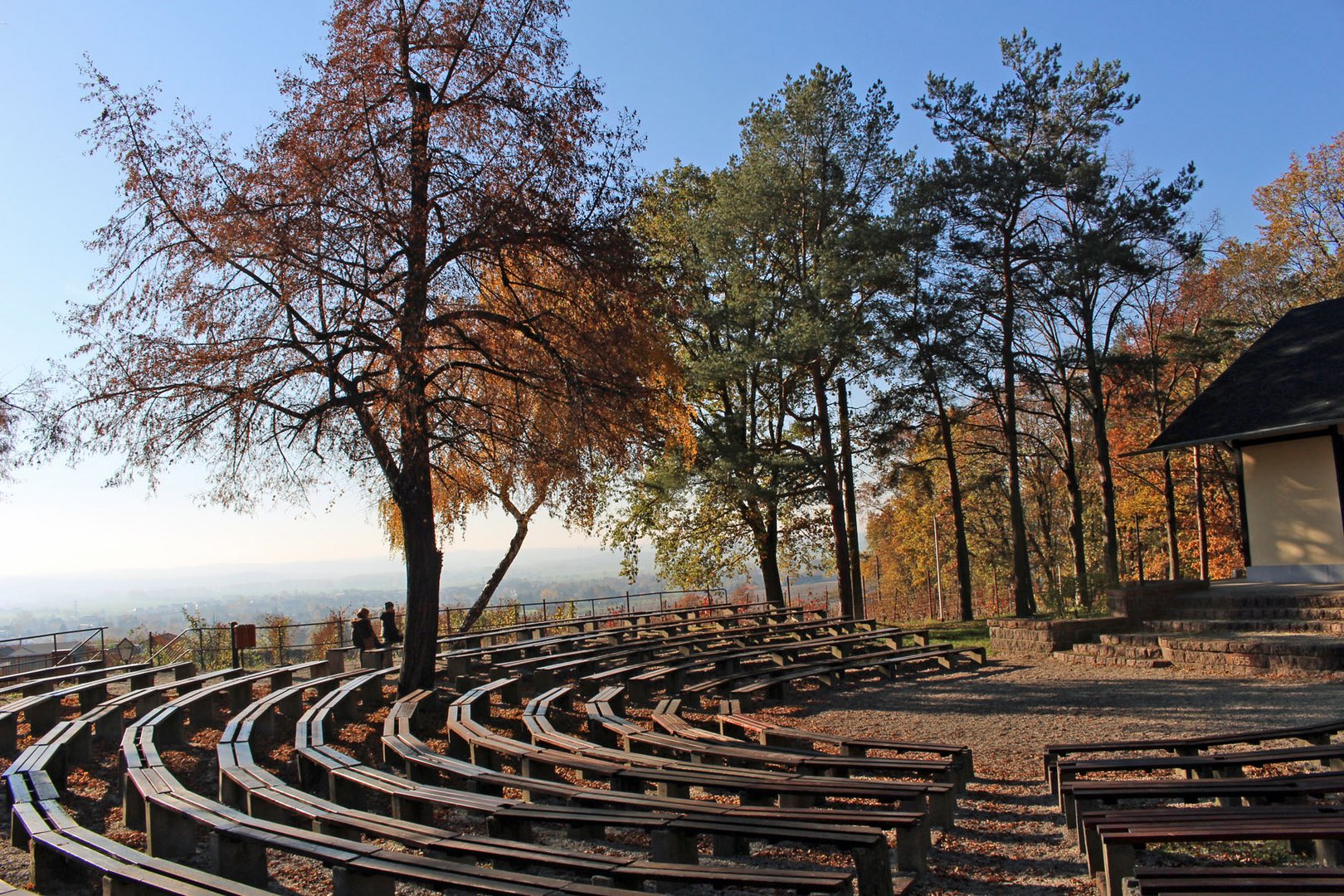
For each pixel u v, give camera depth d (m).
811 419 27.44
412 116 11.80
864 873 4.69
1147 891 3.80
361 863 4.77
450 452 12.99
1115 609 16.34
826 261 22.28
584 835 6.78
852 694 13.48
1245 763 6.46
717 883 4.39
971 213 24.75
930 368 25.34
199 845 6.78
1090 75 24.34
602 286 12.41
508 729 10.90
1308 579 17.14
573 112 12.33
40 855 5.71
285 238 10.67
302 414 11.41
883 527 61.66
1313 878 3.76
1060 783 6.32
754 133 24.30
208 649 21.06
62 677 13.41
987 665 15.74
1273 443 17.77
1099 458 26.89
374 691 12.47
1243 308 33.50
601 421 12.21
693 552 29.81
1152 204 23.31
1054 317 28.05
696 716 11.75
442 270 12.03
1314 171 33.06
